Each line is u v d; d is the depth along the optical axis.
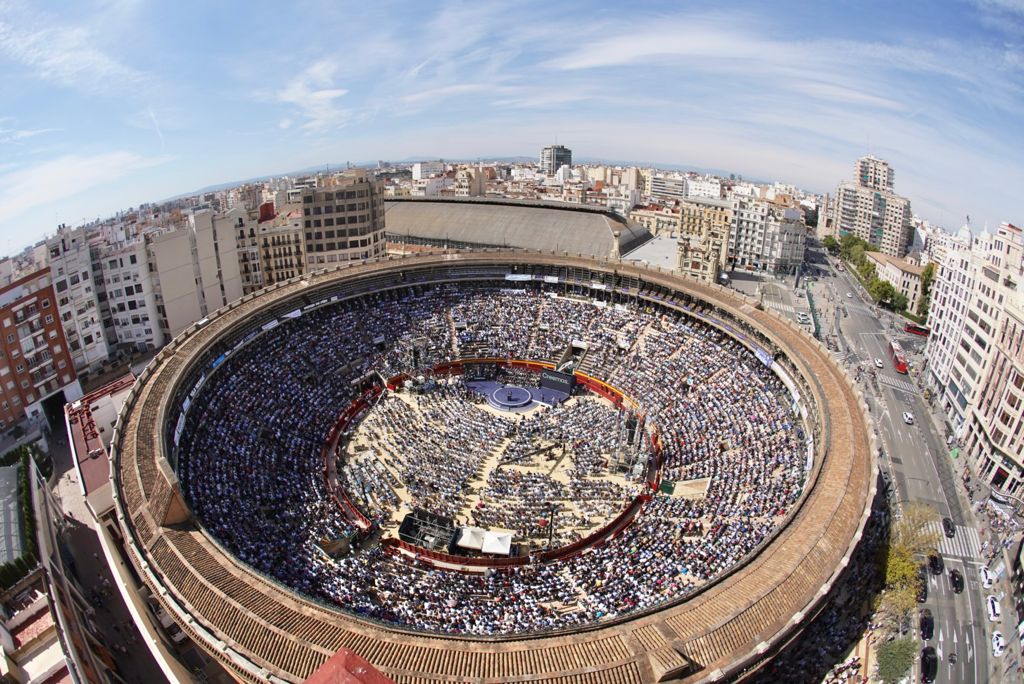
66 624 55.62
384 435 96.62
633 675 44.22
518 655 46.03
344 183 157.50
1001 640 64.50
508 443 94.38
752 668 47.75
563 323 129.25
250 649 47.03
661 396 105.12
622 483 84.19
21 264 100.94
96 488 71.56
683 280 128.75
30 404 99.69
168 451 73.50
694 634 48.12
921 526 77.00
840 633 61.19
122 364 117.44
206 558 56.56
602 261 139.62
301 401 100.50
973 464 102.31
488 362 122.50
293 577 60.38
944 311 130.38
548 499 80.44
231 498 72.69
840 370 92.81
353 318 123.94
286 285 122.75
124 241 121.44
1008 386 93.75
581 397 112.62
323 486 82.50
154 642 57.31
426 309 131.38
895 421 118.31
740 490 76.50
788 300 197.25
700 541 67.06
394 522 76.31
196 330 102.25
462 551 70.75
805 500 65.44
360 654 45.72
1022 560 72.38
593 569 65.06
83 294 110.06
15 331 97.06
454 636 48.28
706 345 115.00
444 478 84.75
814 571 55.12
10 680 50.06
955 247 127.38
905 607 64.69
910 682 58.59
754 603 51.12
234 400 93.88
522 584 62.72
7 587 58.81
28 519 66.19
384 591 60.28
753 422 92.00
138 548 58.22
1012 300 96.88
